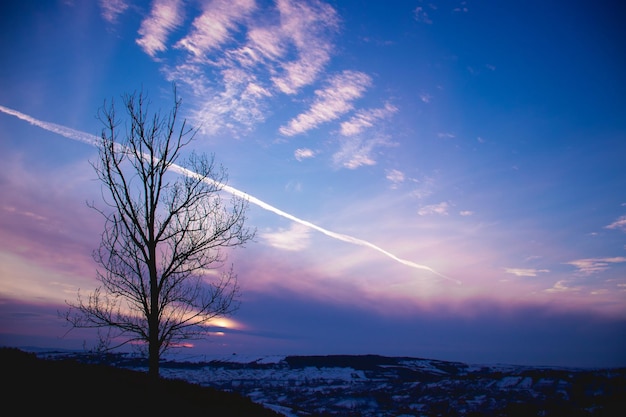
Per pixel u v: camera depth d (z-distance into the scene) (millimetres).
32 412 12352
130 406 14750
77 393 14875
